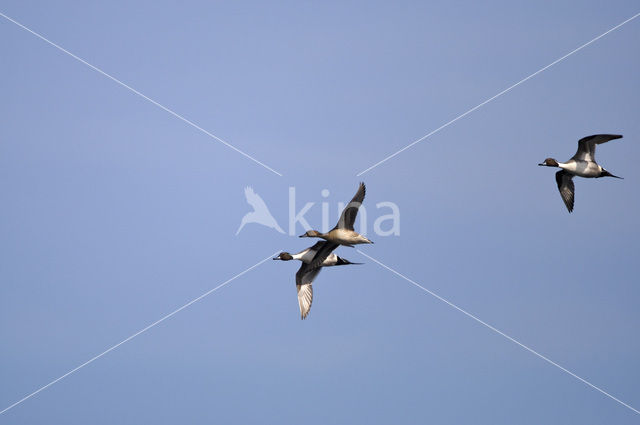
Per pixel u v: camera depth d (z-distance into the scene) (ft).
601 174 458.50
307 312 456.86
